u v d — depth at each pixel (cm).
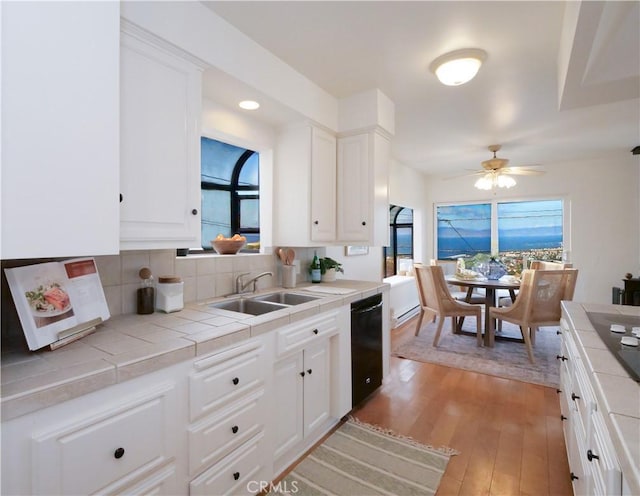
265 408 154
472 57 198
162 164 142
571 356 157
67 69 99
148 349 112
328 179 260
